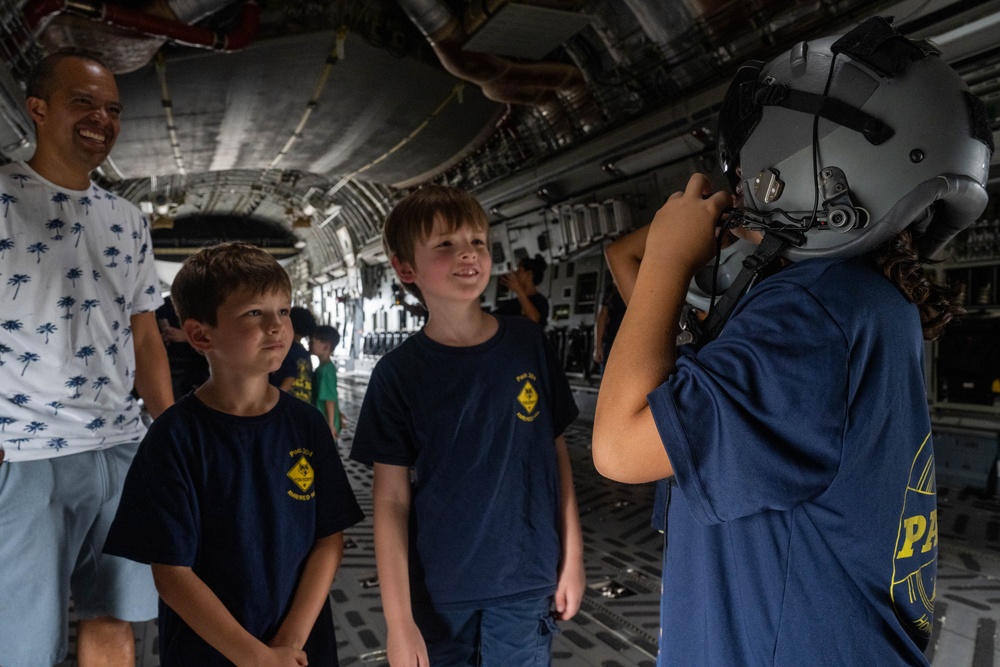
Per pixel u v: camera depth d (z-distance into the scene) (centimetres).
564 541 171
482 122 1138
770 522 84
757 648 85
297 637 148
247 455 150
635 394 86
